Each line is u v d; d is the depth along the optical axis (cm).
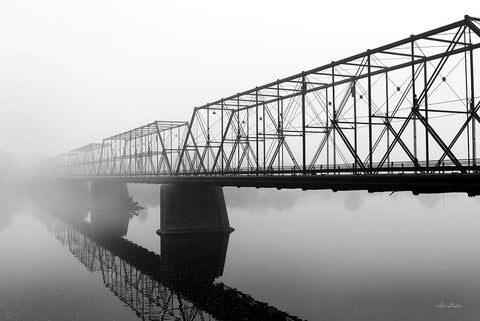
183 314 2708
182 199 5366
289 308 2747
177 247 4772
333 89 3241
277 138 4081
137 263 4166
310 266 3794
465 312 2597
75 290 3275
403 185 2514
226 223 5531
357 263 3850
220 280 3453
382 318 2525
